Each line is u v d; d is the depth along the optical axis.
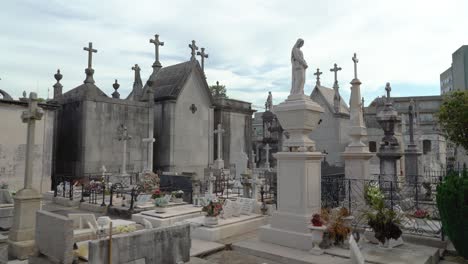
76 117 19.75
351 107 11.72
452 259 7.75
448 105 16.72
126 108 21.12
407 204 11.90
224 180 19.80
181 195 14.00
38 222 7.39
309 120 8.57
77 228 8.97
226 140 27.45
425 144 34.50
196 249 8.20
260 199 14.43
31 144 8.52
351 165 11.27
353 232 8.80
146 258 6.42
